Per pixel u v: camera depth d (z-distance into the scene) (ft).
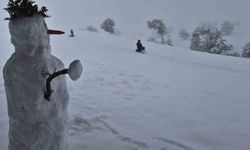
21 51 10.02
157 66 52.34
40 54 10.00
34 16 9.73
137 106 25.21
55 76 9.89
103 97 27.25
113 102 25.84
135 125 20.53
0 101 23.80
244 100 30.89
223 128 21.39
